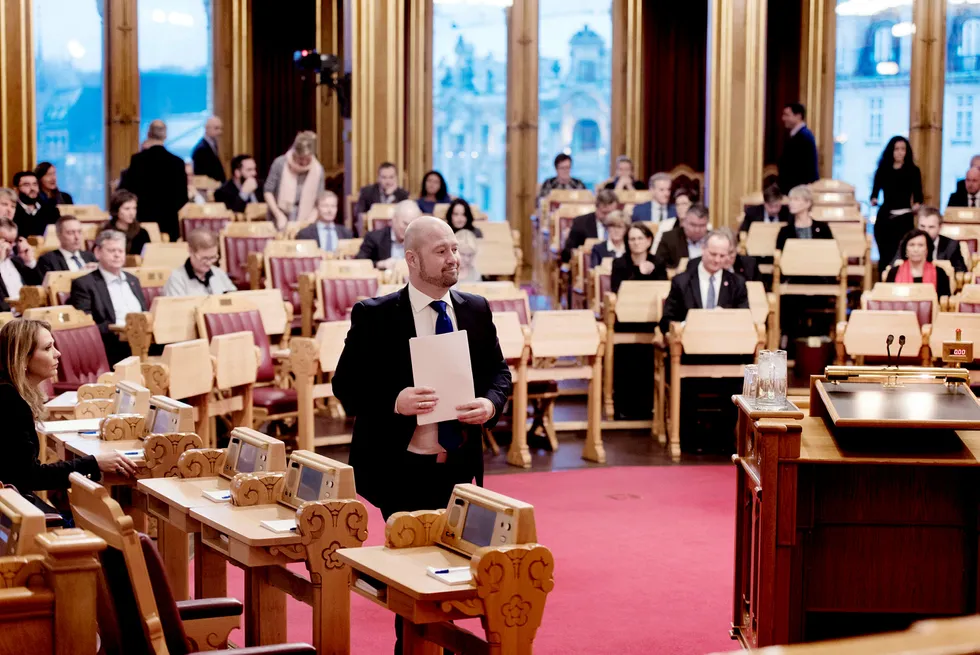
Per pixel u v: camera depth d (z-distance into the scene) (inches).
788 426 147.6
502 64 706.8
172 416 170.1
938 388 161.5
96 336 274.5
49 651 99.4
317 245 418.6
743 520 169.8
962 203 535.8
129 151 668.7
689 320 314.5
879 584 159.0
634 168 709.9
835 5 682.8
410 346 145.9
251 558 129.6
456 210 394.3
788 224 442.3
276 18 735.7
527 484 285.3
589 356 312.2
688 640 181.9
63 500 194.4
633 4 700.0
